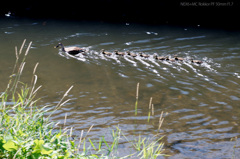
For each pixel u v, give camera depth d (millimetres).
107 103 11938
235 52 18250
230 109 11586
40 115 7289
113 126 10188
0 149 5535
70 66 16156
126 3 29594
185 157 8484
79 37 21406
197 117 10930
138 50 18766
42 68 15672
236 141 9375
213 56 17656
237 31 23312
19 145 5551
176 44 19922
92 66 16234
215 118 10867
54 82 13906
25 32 22328
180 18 27250
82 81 14172
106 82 14125
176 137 9594
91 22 25750
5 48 18609
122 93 12938
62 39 20875
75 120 10484
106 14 28359
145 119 10727
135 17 27500
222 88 13586
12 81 13703
